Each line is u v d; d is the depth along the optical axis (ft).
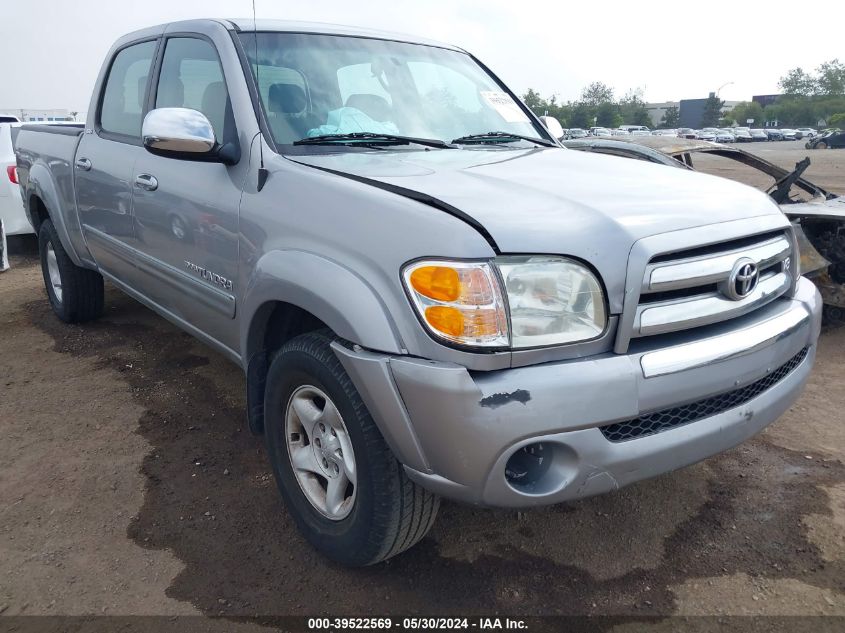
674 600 7.57
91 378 13.53
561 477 6.40
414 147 9.57
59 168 14.55
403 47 11.48
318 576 7.95
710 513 9.12
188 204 9.69
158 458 10.53
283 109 9.24
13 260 25.25
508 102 12.18
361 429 6.91
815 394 12.79
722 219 7.29
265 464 10.39
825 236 16.07
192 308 10.43
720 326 7.28
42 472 10.13
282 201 7.96
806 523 8.86
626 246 6.54
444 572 8.02
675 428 6.87
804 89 362.53
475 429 6.05
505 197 7.00
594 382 6.24
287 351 7.76
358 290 6.61
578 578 7.93
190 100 10.52
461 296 6.10
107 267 13.57
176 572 8.01
